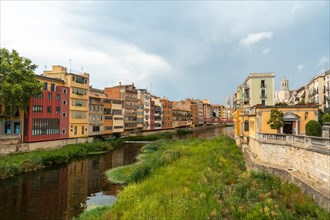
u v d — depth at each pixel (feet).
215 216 47.98
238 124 164.14
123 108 235.20
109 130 206.90
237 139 165.07
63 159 129.80
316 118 101.19
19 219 62.54
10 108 119.55
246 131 137.18
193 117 460.96
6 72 112.88
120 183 92.68
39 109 138.82
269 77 178.91
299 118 102.27
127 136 237.66
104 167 120.47
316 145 59.77
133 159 140.15
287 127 106.93
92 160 136.77
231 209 51.42
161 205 50.75
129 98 247.09
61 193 82.33
